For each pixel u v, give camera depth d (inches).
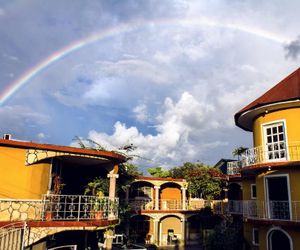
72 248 634.2
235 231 923.4
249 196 962.1
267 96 726.5
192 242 1301.7
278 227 646.5
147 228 1314.0
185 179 1363.2
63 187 706.2
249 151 743.1
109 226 573.3
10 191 497.0
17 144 504.1
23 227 461.7
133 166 1250.6
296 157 647.1
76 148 551.2
